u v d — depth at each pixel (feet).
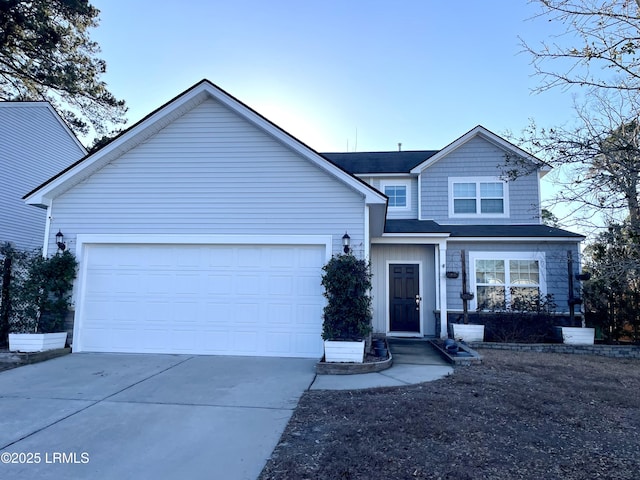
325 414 16.40
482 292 40.09
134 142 30.40
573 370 25.18
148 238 29.89
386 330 41.60
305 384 21.22
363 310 25.84
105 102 68.90
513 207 45.52
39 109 50.78
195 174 30.22
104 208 30.37
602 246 31.89
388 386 20.65
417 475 11.21
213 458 12.67
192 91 29.40
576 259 39.11
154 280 29.86
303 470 11.68
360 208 28.84
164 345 29.22
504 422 15.34
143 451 13.25
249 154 30.04
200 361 26.66
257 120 29.25
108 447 13.56
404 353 31.32
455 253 40.96
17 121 47.75
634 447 13.26
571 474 11.35
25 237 48.73
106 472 11.87
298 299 28.78
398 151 55.62
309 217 29.09
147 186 30.37
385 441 13.48
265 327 28.76
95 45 67.05
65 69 62.80
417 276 42.19
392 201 48.73
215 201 29.89
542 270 39.52
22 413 16.78
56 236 30.01
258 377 22.63
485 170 46.47
